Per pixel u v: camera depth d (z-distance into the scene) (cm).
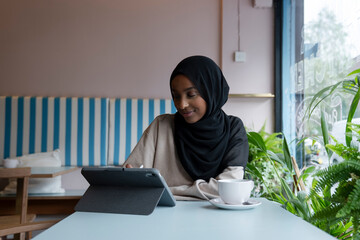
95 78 341
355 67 190
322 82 235
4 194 281
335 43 216
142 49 344
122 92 341
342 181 94
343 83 149
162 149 135
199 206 91
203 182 108
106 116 329
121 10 346
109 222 71
